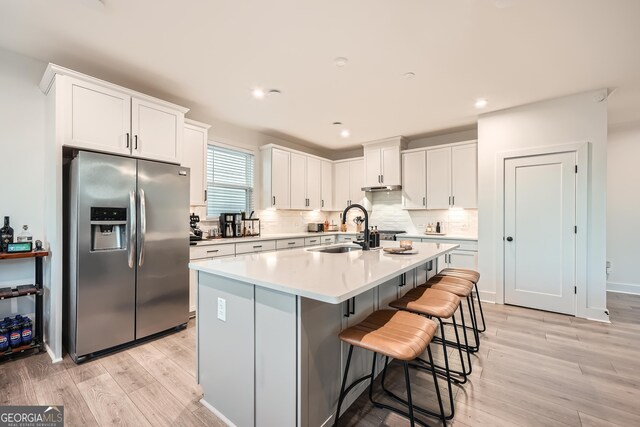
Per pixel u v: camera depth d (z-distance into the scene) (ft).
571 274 10.64
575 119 10.53
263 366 4.58
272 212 16.25
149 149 8.92
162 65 8.53
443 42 7.43
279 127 14.55
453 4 6.08
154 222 8.65
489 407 5.60
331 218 19.94
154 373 6.77
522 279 11.58
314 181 17.61
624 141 13.96
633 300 12.71
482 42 7.42
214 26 6.80
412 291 6.91
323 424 4.70
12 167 7.98
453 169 14.47
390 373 6.86
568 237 10.69
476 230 14.75
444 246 9.21
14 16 6.39
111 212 7.79
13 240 7.72
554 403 5.71
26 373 6.73
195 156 11.43
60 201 7.38
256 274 4.79
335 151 20.12
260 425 4.65
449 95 10.59
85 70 8.75
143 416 5.34
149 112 8.96
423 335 4.42
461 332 9.16
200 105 11.60
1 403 5.69
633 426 5.08
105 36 7.16
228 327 5.18
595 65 8.52
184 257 9.41
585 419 5.26
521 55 8.00
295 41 7.39
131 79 9.35
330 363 4.85
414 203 15.65
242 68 8.72
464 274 8.73
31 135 8.26
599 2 6.02
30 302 8.38
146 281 8.46
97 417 5.30
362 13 6.36
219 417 5.32
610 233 14.26
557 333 9.08
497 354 7.74
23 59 8.12
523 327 9.57
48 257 7.92
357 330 4.58
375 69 8.78
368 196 17.87
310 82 9.62
